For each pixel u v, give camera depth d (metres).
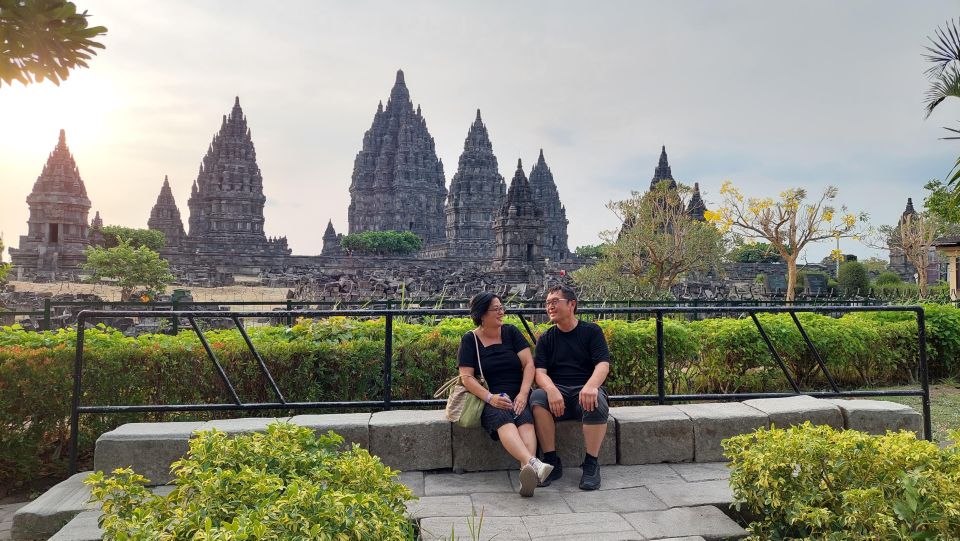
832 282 49.59
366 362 7.83
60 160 69.12
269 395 7.66
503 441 5.59
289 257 82.12
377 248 103.50
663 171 81.25
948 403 9.91
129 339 7.75
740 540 4.57
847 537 3.83
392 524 3.66
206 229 114.44
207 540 2.97
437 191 132.62
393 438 6.14
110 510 3.74
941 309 11.78
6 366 6.89
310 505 3.36
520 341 6.16
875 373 11.13
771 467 4.30
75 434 6.25
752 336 9.67
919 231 39.38
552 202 126.75
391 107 134.75
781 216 29.97
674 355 9.02
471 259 89.25
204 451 4.09
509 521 4.83
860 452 4.18
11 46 6.91
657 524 4.77
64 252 67.50
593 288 31.62
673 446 6.38
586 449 5.70
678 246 31.19
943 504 3.65
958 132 11.91
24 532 5.12
